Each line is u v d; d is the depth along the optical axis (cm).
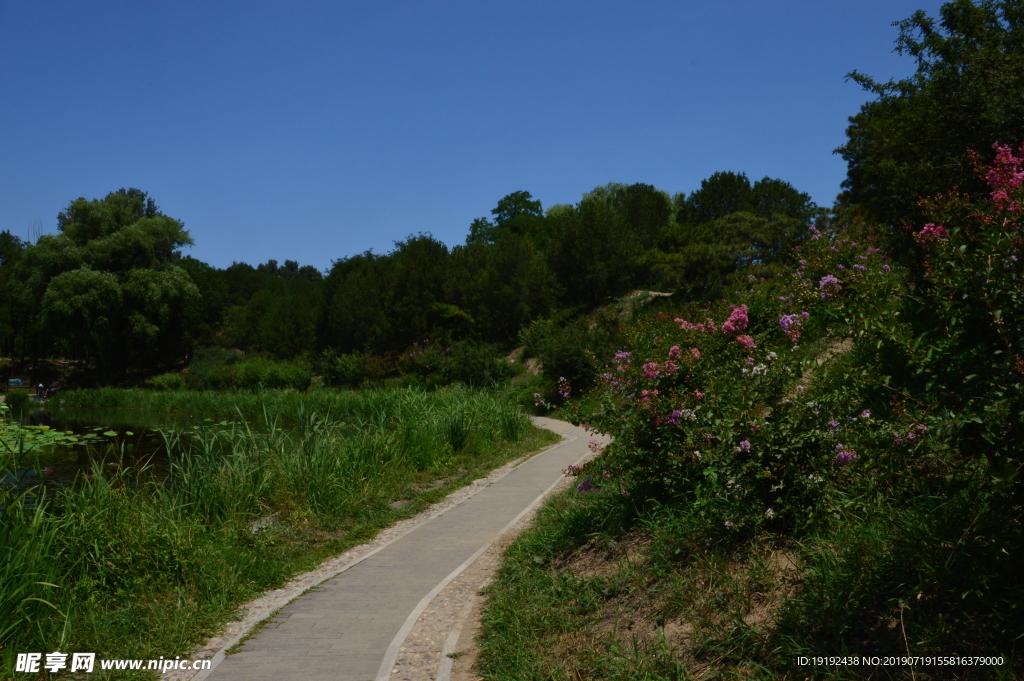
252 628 564
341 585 680
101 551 656
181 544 699
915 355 386
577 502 832
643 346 976
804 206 4409
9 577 546
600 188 5388
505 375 3142
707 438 578
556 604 551
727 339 756
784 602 412
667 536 561
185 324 5316
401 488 1218
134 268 4944
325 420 1433
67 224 5184
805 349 635
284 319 5034
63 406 3806
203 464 1034
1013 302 337
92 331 4481
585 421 732
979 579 320
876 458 463
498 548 801
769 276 1817
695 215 4634
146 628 568
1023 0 1059
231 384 4216
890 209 1145
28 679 477
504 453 1622
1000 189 379
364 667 482
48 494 905
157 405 3562
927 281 463
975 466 385
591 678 420
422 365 3334
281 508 972
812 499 496
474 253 4231
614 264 3506
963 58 1037
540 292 3666
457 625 559
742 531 521
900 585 364
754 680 362
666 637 436
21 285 5034
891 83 1241
